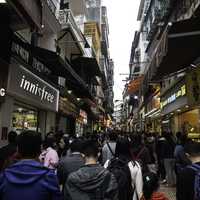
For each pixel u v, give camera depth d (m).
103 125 48.25
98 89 41.78
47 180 2.35
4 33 7.41
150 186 3.92
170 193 9.08
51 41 14.69
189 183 3.52
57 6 16.38
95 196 2.87
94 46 37.75
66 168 4.62
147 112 34.31
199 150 3.63
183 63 10.17
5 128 8.83
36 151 2.52
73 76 14.25
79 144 4.82
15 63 8.62
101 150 7.21
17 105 10.34
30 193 2.28
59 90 14.64
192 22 7.05
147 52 31.56
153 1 28.88
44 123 13.60
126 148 4.12
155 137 13.05
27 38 11.64
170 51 8.54
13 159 3.94
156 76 11.21
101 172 2.96
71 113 18.83
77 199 2.87
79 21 30.08
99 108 39.94
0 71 7.40
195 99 10.72
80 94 21.30
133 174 3.96
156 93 25.50
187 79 11.77
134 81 27.42
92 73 23.36
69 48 19.34
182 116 17.00
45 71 12.25
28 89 9.88
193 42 7.90
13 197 2.27
